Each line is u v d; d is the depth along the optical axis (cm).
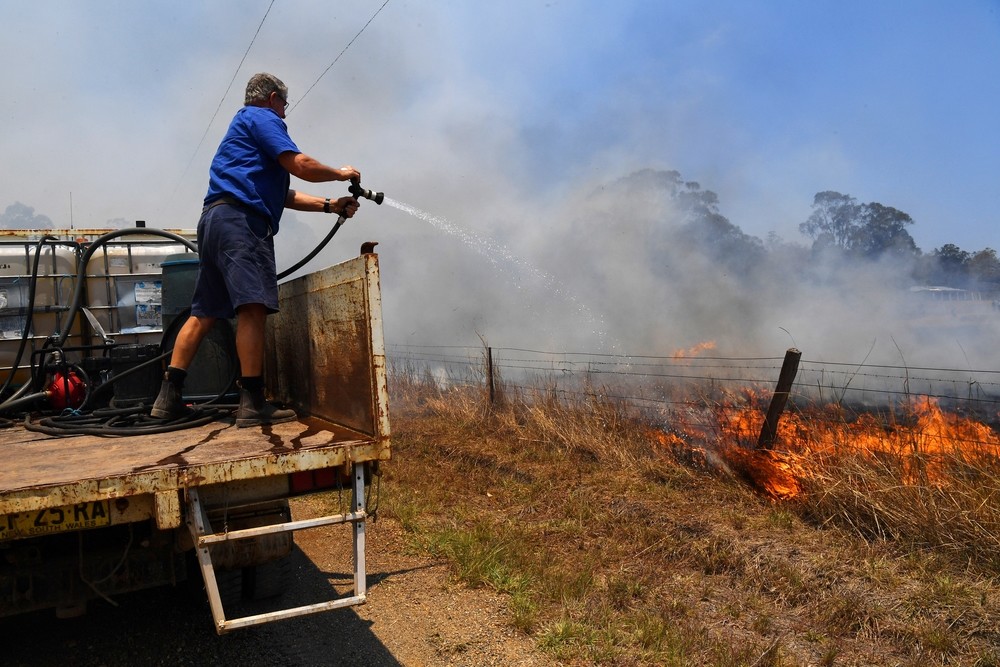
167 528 268
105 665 356
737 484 591
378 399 307
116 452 315
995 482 459
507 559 477
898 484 491
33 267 467
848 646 355
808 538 478
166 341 437
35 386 452
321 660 359
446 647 370
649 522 532
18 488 247
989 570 413
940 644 347
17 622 404
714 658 346
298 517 605
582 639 370
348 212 420
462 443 822
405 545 526
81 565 295
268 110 387
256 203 370
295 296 422
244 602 419
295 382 432
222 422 397
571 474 660
